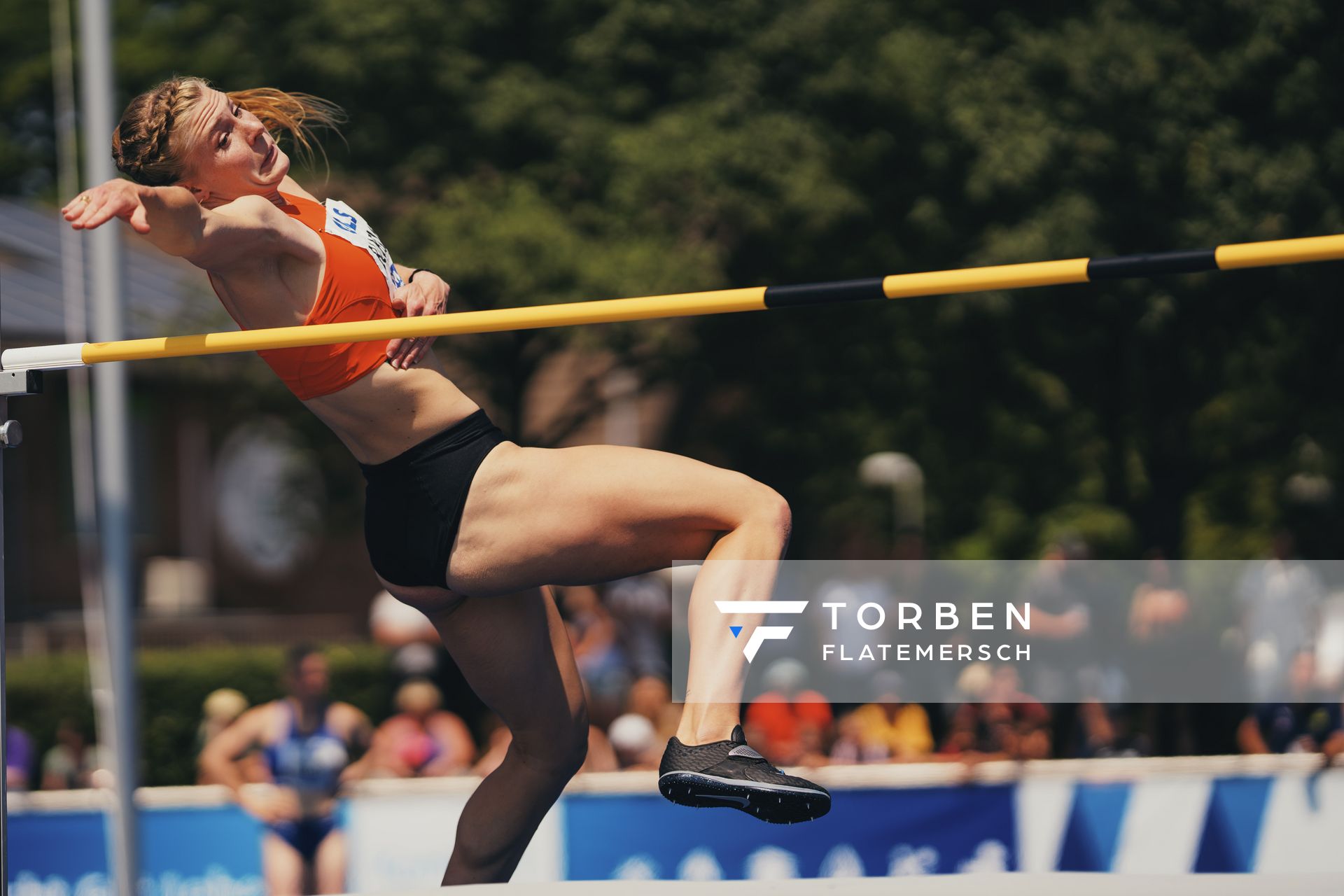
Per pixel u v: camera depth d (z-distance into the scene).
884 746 15.77
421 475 6.05
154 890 13.35
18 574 30.92
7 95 30.73
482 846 7.09
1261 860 13.77
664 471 5.96
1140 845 13.66
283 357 6.02
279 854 13.13
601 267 20.50
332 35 20.86
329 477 25.73
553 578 6.08
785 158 20.94
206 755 13.38
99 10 14.30
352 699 21.98
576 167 21.41
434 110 21.41
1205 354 22.42
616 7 21.27
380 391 6.00
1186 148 20.59
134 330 23.97
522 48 22.09
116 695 13.42
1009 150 20.28
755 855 13.41
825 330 23.89
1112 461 23.77
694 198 21.45
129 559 13.80
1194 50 20.59
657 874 13.36
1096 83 20.55
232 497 34.38
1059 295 21.55
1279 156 20.53
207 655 21.84
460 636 6.70
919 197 22.06
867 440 25.38
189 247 5.57
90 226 5.30
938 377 23.52
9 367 6.63
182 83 6.09
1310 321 21.89
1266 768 13.87
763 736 15.80
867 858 13.47
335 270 6.00
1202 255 5.23
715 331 24.06
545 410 29.52
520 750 7.11
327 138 21.11
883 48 21.20
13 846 13.43
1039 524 24.16
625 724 15.80
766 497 6.00
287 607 35.31
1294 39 20.42
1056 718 17.28
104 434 13.84
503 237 20.44
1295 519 24.89
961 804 13.59
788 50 21.41
